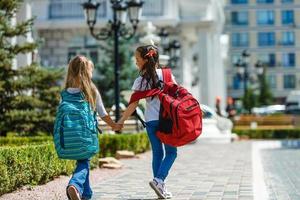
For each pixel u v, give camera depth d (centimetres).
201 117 1031
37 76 2034
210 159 2161
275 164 2089
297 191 1266
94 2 2511
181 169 1723
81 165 935
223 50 7444
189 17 4838
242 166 1836
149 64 1051
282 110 8006
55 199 1062
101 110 977
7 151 1089
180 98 1039
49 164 1298
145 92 1044
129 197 1104
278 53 11175
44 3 4412
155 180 1056
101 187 1262
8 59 1962
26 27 1973
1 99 1997
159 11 4572
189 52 5538
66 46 4684
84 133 920
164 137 1023
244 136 4741
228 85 10962
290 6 11219
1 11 1925
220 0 5950
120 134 2241
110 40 4441
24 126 2031
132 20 2548
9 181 1101
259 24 11188
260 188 1246
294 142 4053
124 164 1850
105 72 4369
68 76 945
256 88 9281
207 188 1248
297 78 11162
